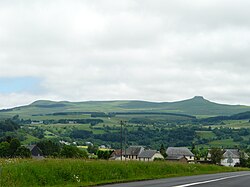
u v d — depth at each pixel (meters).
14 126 147.25
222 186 24.70
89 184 23.69
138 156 134.00
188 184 25.09
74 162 28.06
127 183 25.36
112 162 32.00
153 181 27.69
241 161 122.56
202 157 141.88
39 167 24.30
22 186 21.16
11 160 26.27
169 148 148.38
